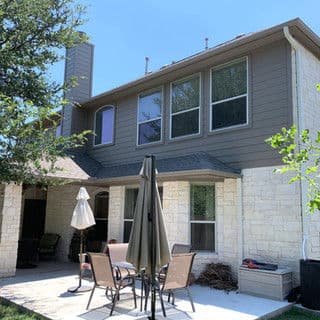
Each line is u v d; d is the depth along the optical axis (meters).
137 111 12.38
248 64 9.37
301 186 7.98
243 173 9.09
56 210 14.19
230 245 9.16
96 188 13.34
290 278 7.69
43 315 6.21
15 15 7.91
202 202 9.83
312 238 8.00
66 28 8.65
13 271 9.91
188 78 10.89
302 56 8.69
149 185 5.96
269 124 8.74
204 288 8.49
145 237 5.72
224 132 9.65
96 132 14.04
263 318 6.21
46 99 8.30
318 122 8.99
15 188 10.15
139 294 7.78
